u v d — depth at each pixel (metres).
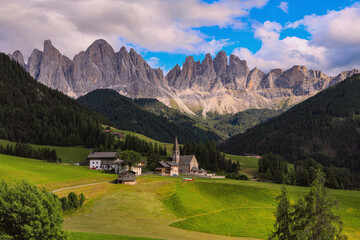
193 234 81.69
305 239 53.56
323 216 54.53
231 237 83.25
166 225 86.31
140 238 65.69
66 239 46.72
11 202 44.12
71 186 120.31
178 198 110.50
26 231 41.97
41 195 47.47
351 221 105.69
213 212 102.81
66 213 87.88
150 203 105.31
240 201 117.31
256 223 97.44
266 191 128.00
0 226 43.09
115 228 77.44
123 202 104.00
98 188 119.50
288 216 58.72
